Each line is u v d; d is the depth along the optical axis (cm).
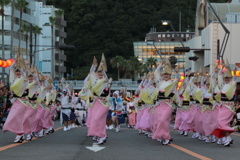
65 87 2816
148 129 2161
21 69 1681
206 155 1354
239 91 4034
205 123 1892
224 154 1395
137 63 15838
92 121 1677
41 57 12675
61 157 1244
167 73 1744
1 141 1730
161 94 1719
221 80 1761
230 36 6028
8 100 2720
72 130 2667
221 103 1738
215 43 6038
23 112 1666
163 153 1387
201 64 7075
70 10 18675
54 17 12050
